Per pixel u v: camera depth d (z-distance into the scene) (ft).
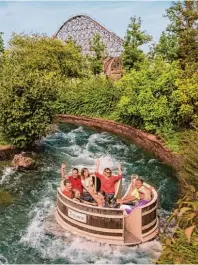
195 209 16.98
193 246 20.90
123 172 56.18
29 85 64.64
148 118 74.13
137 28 127.95
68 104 103.81
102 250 33.24
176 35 113.50
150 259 31.65
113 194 36.52
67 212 35.96
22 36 130.11
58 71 120.16
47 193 47.34
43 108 65.77
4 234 36.86
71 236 35.06
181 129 71.41
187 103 70.64
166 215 40.70
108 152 67.72
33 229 37.45
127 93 81.82
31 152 66.13
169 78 73.82
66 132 84.89
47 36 133.59
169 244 20.34
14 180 51.93
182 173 43.11
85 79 125.39
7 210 42.32
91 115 99.76
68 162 61.05
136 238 33.91
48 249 33.99
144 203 34.63
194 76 71.97
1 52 137.80
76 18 194.59
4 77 66.85
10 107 62.90
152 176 54.13
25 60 117.29
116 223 33.42
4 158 61.72
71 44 140.77
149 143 71.26
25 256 33.17
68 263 32.12
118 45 187.42
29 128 64.08
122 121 87.71
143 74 81.10
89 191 36.58
